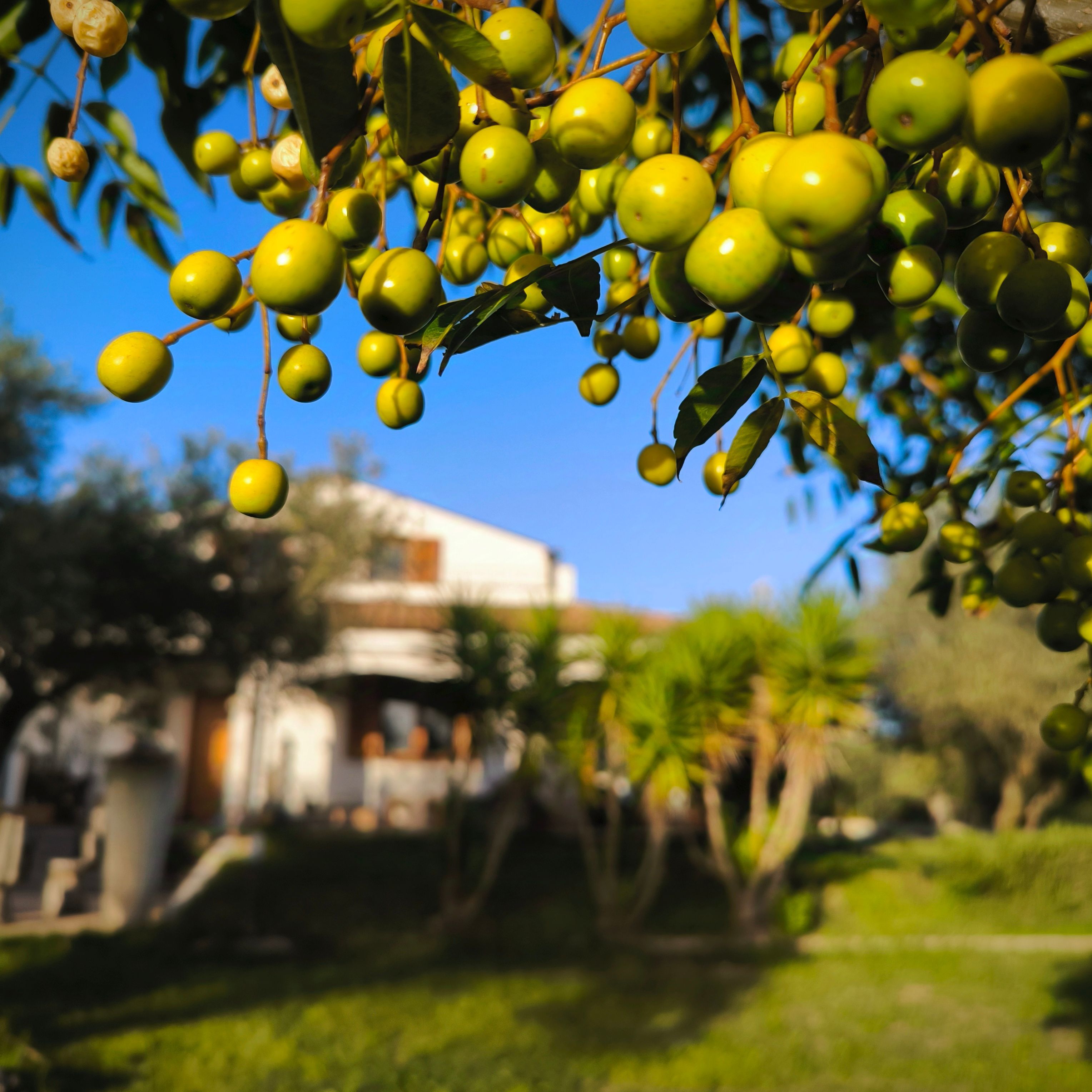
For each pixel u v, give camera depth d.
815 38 1.01
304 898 10.91
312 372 0.88
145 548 13.12
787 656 10.02
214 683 17.67
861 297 1.09
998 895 11.37
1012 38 0.73
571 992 7.73
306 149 0.82
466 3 0.75
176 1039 6.22
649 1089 5.45
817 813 16.98
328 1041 6.27
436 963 8.84
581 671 13.61
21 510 10.59
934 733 18.11
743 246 0.66
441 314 0.75
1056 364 1.26
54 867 10.99
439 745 20.31
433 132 0.69
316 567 15.18
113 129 1.77
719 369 0.71
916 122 0.61
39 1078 5.21
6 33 1.72
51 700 12.88
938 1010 7.16
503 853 13.67
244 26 1.90
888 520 1.30
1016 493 1.38
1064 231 0.93
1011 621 15.59
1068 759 1.38
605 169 1.05
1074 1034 6.51
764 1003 7.37
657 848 10.43
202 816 19.33
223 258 0.79
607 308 1.16
